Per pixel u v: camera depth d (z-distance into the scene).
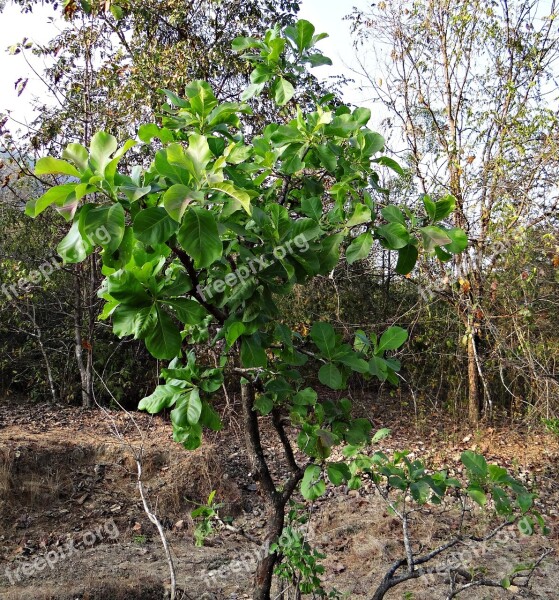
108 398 9.55
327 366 2.23
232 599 4.50
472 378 9.18
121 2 8.55
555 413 7.91
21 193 8.93
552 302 8.27
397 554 5.21
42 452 6.62
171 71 8.71
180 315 1.90
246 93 2.62
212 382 2.17
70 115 8.80
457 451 8.20
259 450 2.61
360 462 2.43
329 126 2.36
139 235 1.65
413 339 9.47
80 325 9.38
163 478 6.71
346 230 2.14
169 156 1.74
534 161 8.16
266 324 2.34
